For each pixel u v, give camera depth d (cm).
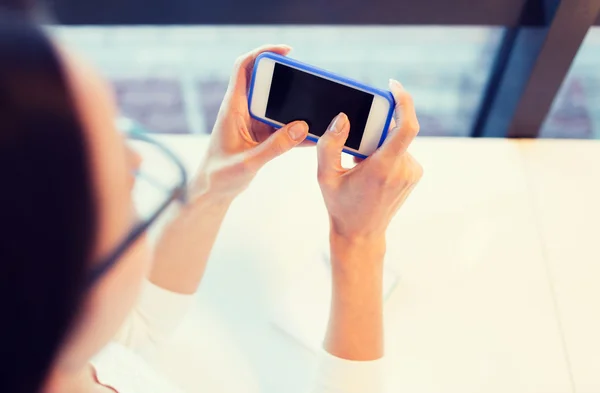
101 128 21
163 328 57
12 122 18
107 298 25
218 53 103
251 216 75
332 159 47
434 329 67
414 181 48
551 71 74
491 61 87
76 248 20
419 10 72
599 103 99
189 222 52
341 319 51
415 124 45
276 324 67
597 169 80
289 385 64
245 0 71
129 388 45
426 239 74
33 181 18
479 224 75
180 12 73
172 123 108
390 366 65
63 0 71
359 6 72
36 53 18
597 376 64
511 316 68
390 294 70
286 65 47
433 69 101
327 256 71
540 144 83
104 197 21
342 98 47
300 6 72
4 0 19
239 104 51
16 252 19
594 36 92
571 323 68
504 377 64
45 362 22
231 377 64
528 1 69
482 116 99
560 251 73
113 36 99
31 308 20
